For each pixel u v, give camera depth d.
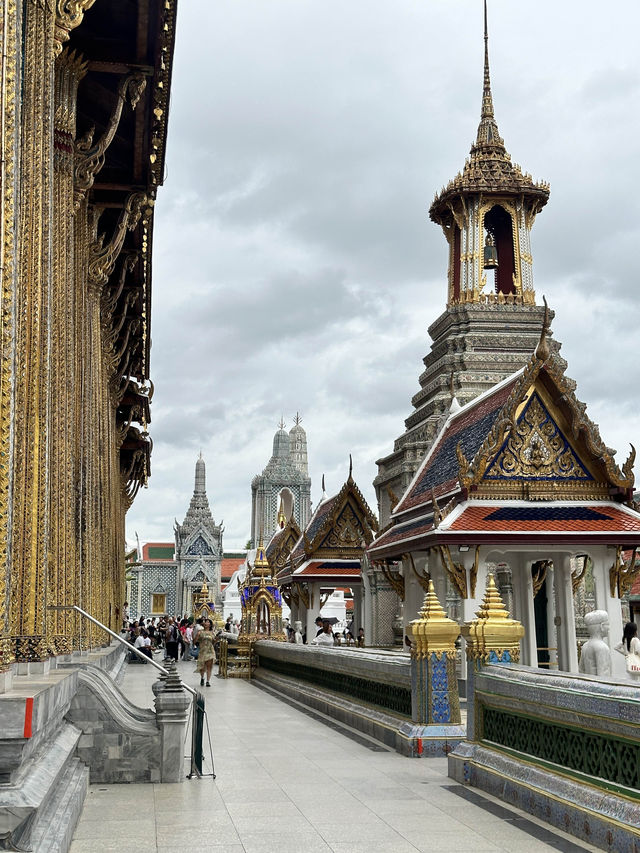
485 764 9.78
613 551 15.24
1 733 5.62
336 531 31.72
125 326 23.64
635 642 11.41
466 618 14.88
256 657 30.91
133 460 35.97
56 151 12.13
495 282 44.31
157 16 12.18
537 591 20.22
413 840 7.66
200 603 58.91
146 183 16.38
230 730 15.47
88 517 14.45
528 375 15.44
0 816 5.40
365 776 10.70
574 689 7.91
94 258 15.88
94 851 7.31
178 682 10.73
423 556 17.95
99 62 13.05
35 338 8.64
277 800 9.34
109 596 22.55
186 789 9.98
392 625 37.91
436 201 43.41
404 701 13.28
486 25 45.19
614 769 7.38
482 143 43.09
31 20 8.97
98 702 10.42
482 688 10.12
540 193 42.09
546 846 7.41
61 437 11.04
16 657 8.31
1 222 6.64
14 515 8.38
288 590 37.59
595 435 15.40
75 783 8.67
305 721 16.91
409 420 41.91
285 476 102.69
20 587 8.41
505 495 15.38
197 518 86.81
